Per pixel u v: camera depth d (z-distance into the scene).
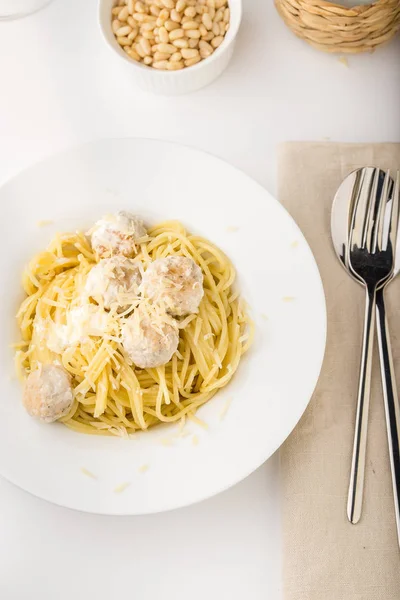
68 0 0.64
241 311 0.54
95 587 0.50
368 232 0.56
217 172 0.55
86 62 0.62
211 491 0.49
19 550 0.51
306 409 0.53
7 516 0.52
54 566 0.51
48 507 0.52
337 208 0.57
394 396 0.53
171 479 0.49
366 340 0.54
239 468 0.49
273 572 0.51
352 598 0.50
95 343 0.52
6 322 0.54
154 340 0.51
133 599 0.50
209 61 0.58
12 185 0.54
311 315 0.52
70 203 0.55
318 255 0.57
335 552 0.50
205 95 0.61
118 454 0.51
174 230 0.56
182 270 0.52
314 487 0.52
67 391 0.51
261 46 0.63
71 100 0.61
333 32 0.59
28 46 0.63
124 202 0.56
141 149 0.54
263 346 0.52
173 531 0.51
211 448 0.50
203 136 0.60
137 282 0.53
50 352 0.53
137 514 0.48
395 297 0.56
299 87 0.62
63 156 0.54
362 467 0.52
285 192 0.58
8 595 0.50
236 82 0.62
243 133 0.60
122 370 0.53
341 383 0.54
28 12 0.64
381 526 0.51
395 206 0.56
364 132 0.60
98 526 0.52
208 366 0.54
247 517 0.52
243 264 0.54
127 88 0.62
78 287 0.54
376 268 0.56
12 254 0.54
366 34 0.60
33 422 0.51
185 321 0.53
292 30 0.62
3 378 0.52
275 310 0.53
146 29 0.59
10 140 0.60
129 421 0.53
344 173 0.58
